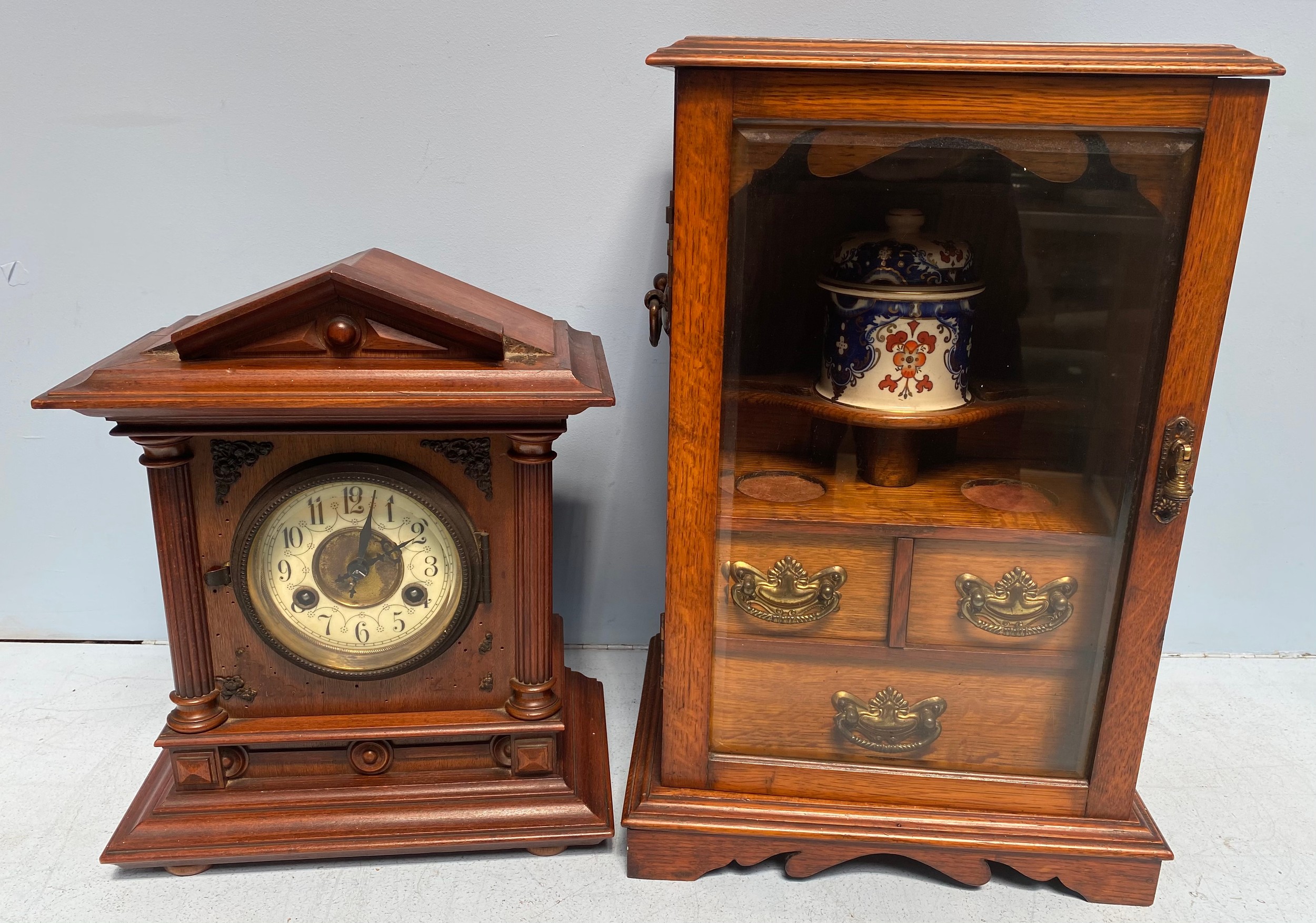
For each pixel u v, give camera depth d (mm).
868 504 1024
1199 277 896
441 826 1108
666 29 1272
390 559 1052
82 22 1245
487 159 1324
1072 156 895
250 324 962
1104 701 1039
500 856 1138
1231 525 1470
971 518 1021
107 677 1442
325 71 1278
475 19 1263
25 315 1364
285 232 1346
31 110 1275
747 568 1038
